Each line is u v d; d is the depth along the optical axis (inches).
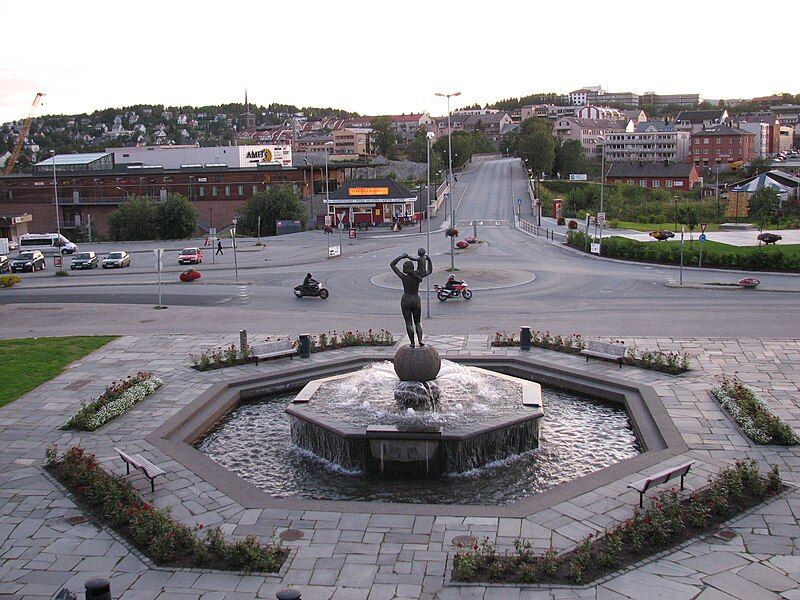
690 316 1491.1
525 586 555.2
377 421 861.2
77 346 1346.0
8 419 960.3
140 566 596.1
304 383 1146.7
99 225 4950.8
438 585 558.6
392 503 705.6
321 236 3467.0
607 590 549.0
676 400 976.3
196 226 3969.0
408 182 5393.7
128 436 892.6
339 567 587.5
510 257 2501.2
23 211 5017.2
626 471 759.7
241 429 976.3
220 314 1641.2
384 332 1321.4
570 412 1015.0
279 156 5369.1
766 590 544.1
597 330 1389.0
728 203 4286.4
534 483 795.4
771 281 1897.1
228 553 598.2
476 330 1416.1
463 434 810.8
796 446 820.0
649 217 4185.5
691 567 577.9
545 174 6397.6
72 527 667.4
